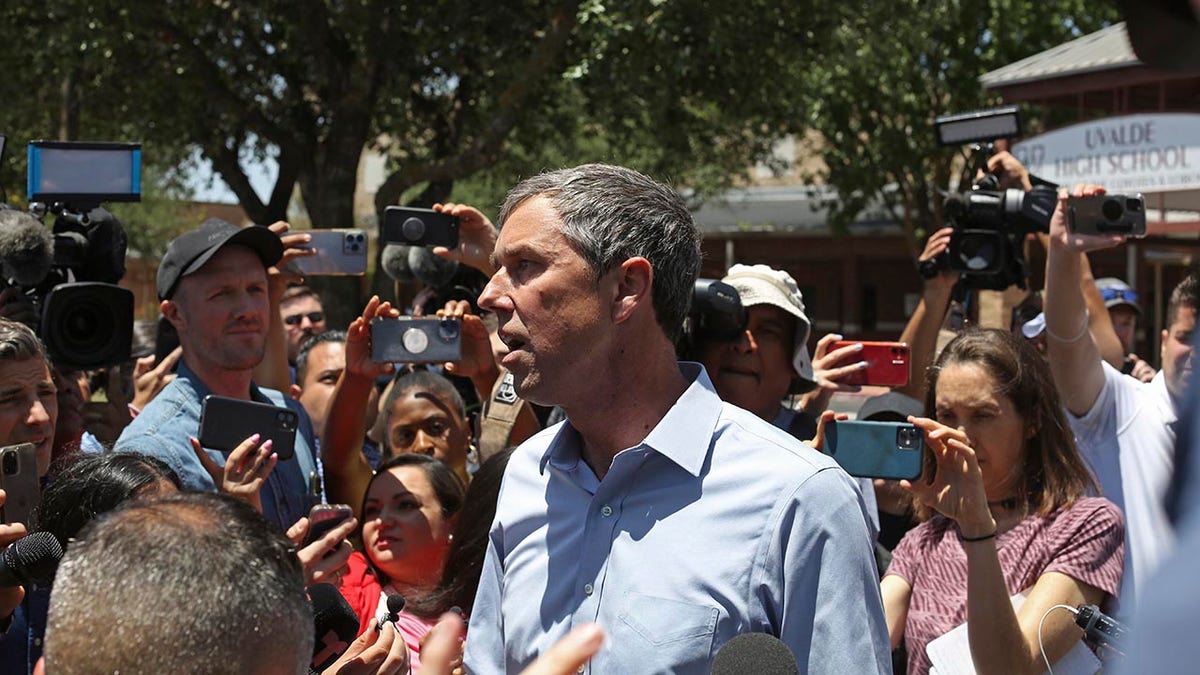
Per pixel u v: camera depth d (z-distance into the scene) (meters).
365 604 3.34
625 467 2.15
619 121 15.91
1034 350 3.20
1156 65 0.90
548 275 2.12
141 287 29.58
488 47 15.80
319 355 5.21
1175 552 1.01
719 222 30.00
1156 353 24.06
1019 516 3.11
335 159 15.88
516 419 3.99
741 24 14.69
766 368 3.49
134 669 1.51
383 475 3.71
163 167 19.00
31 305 3.87
